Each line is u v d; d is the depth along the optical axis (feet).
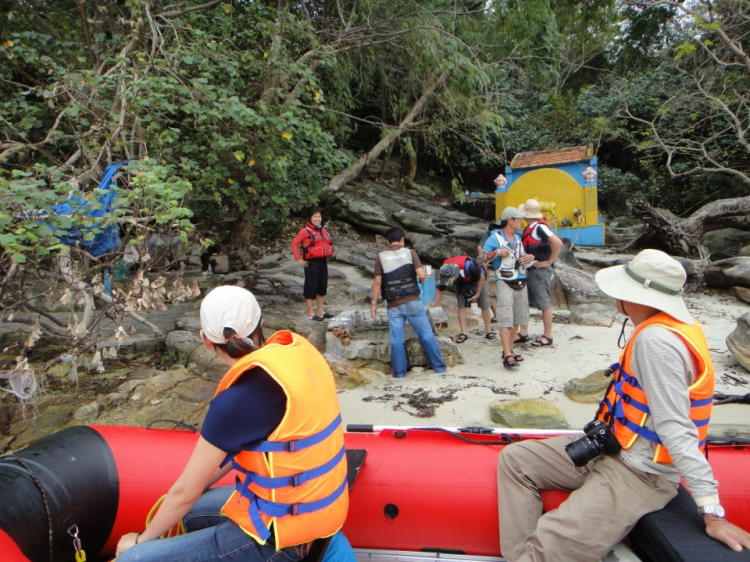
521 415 13.53
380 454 8.20
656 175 52.19
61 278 14.84
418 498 7.71
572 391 15.24
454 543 7.76
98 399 14.74
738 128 38.11
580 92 59.67
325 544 5.79
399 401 15.26
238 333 5.81
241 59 23.15
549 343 19.99
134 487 7.75
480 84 36.78
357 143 54.60
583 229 41.34
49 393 15.31
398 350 16.99
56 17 26.30
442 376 17.19
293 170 24.04
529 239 19.52
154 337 19.26
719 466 7.68
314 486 5.50
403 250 16.90
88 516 7.41
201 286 27.91
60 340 17.24
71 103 18.94
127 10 25.34
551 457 7.36
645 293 6.40
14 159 22.67
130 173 15.24
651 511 6.34
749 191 47.75
